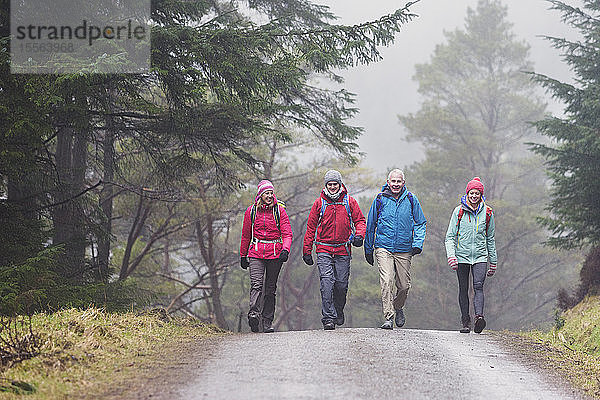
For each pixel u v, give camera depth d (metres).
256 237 32.81
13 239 35.44
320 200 32.91
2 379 18.39
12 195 41.09
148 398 17.77
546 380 22.75
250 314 32.41
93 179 65.38
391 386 19.88
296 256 131.50
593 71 58.38
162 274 101.31
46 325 25.12
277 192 104.56
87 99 39.38
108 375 20.02
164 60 38.97
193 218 88.69
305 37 42.38
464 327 34.34
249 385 19.36
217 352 24.44
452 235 34.62
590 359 28.42
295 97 56.69
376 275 137.25
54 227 45.19
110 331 25.75
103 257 58.81
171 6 41.69
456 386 20.62
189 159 46.94
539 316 141.62
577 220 53.91
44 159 39.34
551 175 56.81
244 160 49.66
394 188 33.09
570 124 54.47
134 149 58.28
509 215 133.88
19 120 32.47
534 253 132.00
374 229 33.44
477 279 33.94
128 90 38.09
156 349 24.61
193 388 18.88
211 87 40.84
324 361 22.94
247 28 41.72
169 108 42.56
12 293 29.92
